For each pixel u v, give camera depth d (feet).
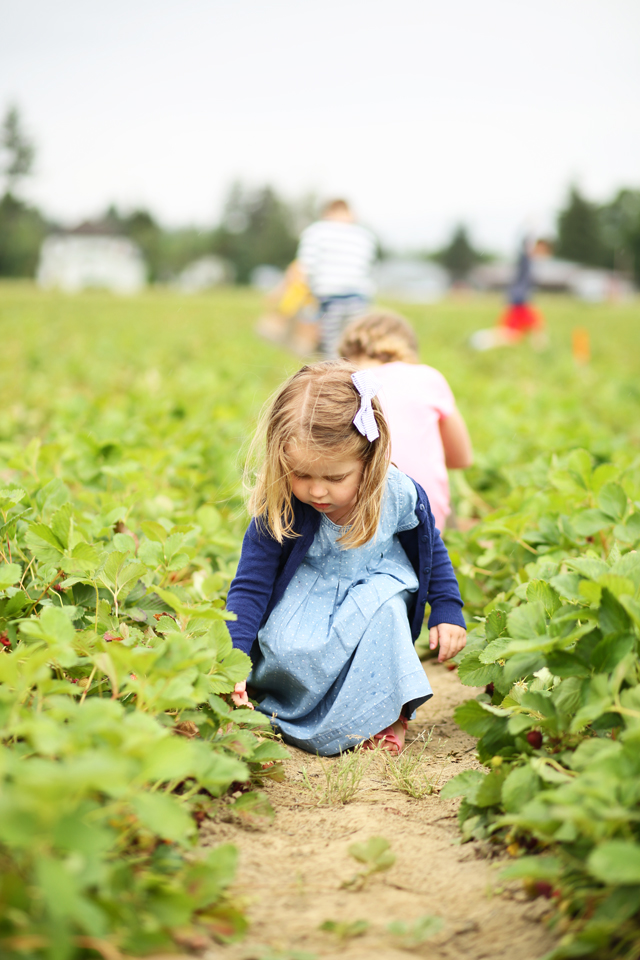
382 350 11.19
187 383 25.03
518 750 5.92
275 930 4.81
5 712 4.84
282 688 7.86
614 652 5.42
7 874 3.82
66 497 9.22
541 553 9.37
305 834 6.01
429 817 6.29
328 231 25.84
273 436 7.27
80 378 29.99
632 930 4.36
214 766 5.10
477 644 7.20
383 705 7.52
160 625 6.85
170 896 4.30
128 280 268.62
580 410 21.61
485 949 4.70
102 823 4.68
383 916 5.00
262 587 7.79
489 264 331.57
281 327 28.35
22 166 236.02
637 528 8.08
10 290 125.49
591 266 254.47
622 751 4.85
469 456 11.26
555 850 5.16
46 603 7.26
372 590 7.74
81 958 3.92
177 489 12.64
